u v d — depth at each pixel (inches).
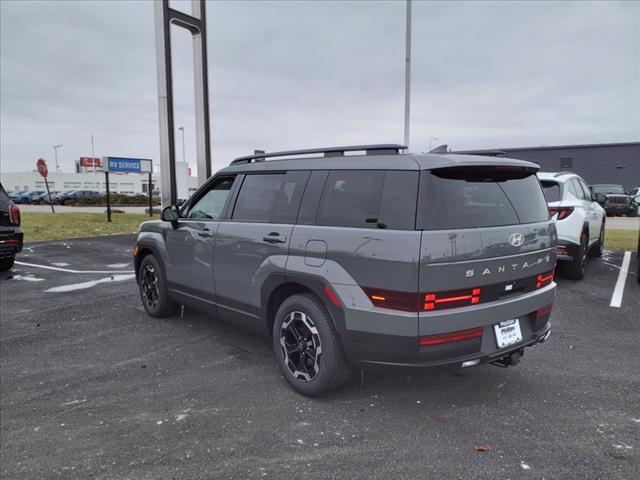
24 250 448.1
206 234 167.6
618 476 94.5
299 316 131.2
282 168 148.2
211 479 95.8
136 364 159.6
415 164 112.6
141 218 855.1
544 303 131.1
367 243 114.0
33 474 98.7
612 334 186.1
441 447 105.9
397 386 138.6
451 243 107.3
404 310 108.0
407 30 570.9
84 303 243.6
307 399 131.3
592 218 296.4
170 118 483.2
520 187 131.3
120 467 100.6
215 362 160.1
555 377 144.6
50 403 131.7
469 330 111.6
